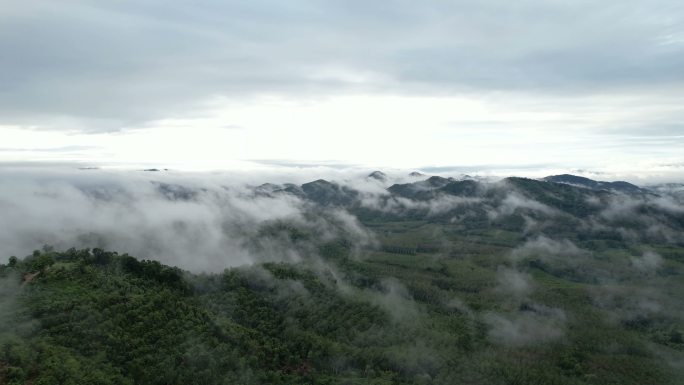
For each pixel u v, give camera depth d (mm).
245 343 173750
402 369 184500
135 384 134750
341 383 167750
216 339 167250
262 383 157625
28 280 167875
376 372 180500
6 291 155500
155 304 171625
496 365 191500
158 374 140625
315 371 176500
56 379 117000
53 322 141250
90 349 136625
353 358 186625
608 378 189250
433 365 187250
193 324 170500
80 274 176625
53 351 127188
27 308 144750
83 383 120812
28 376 116250
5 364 116938
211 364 152000
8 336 128625
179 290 197750
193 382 143625
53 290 160000
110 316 153875
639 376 192375
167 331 160125
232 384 148625
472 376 182625
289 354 181000
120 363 137875
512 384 179375
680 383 187500
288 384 163125
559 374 190375
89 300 156875
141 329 154875
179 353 151375
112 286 173125
